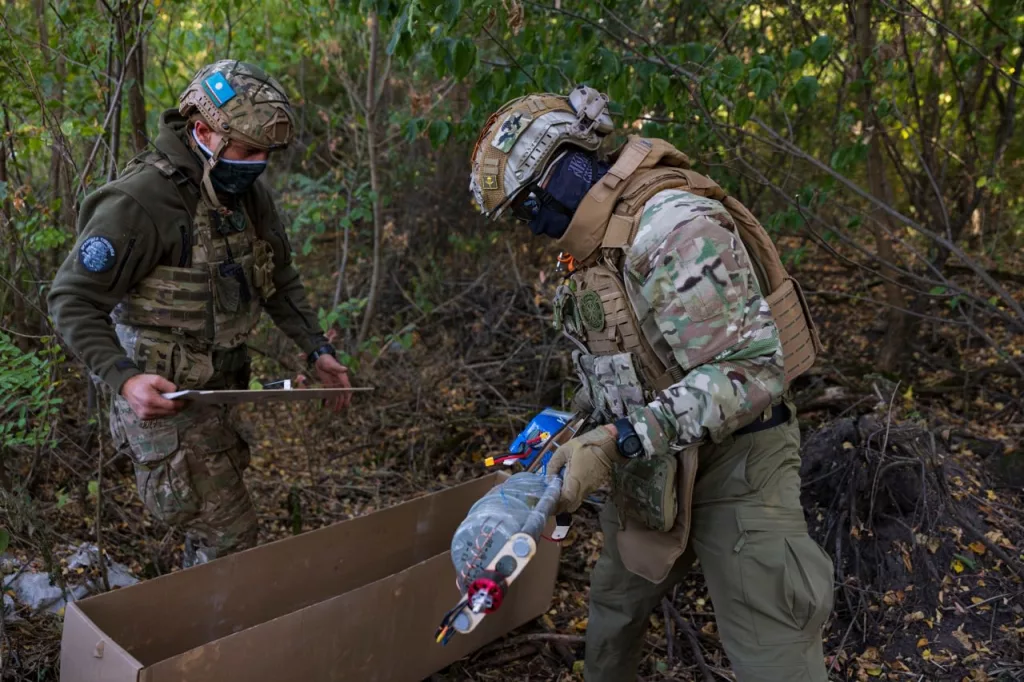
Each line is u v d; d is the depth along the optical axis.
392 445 3.87
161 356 2.08
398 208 5.47
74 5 2.81
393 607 2.08
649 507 1.72
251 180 2.13
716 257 1.52
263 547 2.20
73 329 1.93
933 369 4.26
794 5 3.41
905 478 2.90
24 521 2.29
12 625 2.32
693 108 3.23
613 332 1.68
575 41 3.20
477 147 1.77
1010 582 2.70
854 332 4.70
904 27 3.43
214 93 2.00
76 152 2.96
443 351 4.49
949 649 2.51
